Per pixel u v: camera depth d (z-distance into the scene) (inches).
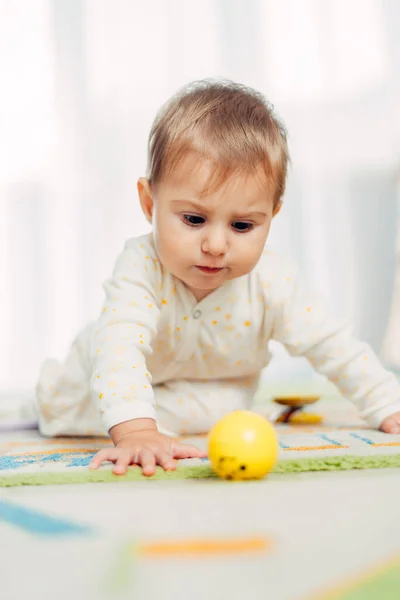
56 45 100.7
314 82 103.5
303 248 102.6
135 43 102.1
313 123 103.3
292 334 49.0
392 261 101.2
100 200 100.8
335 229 102.3
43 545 23.0
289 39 103.9
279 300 48.4
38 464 36.8
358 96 102.8
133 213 101.2
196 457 36.8
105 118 101.2
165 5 102.7
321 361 49.3
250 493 29.8
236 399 51.8
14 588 19.7
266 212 42.1
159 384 51.5
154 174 43.1
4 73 99.9
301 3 103.9
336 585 19.5
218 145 40.6
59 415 50.1
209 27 103.3
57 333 99.6
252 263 42.3
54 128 100.3
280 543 23.0
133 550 22.4
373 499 28.5
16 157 99.7
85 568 21.0
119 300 44.4
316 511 26.9
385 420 47.0
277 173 42.9
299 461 34.3
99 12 101.7
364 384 48.1
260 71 103.6
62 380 49.6
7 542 23.4
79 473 32.8
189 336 47.9
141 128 101.6
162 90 102.2
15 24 100.3
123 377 39.7
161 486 31.2
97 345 42.5
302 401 56.9
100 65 101.5
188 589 19.5
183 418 50.8
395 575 20.2
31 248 99.5
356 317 101.4
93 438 49.8
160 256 43.1
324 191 102.8
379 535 23.8
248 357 50.7
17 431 53.6
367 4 102.7
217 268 41.9
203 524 25.3
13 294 99.0
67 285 99.9
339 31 103.2
